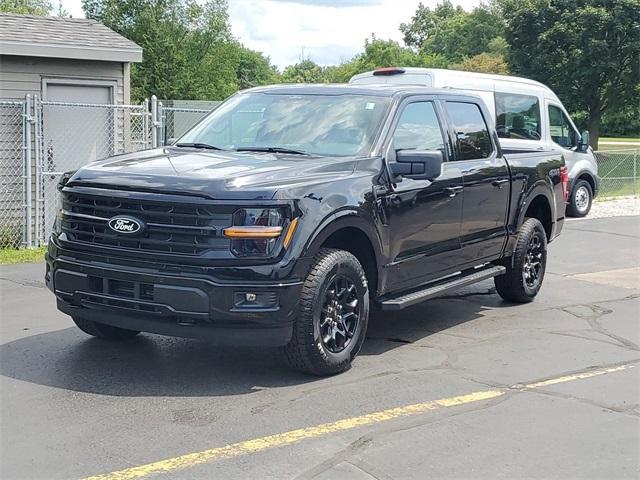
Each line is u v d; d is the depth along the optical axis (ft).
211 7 171.12
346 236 20.58
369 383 19.12
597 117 116.47
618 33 108.88
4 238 40.78
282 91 24.11
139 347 21.79
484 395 18.44
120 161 20.29
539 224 29.04
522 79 50.80
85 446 15.06
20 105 41.81
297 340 18.54
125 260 18.13
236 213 17.49
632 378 20.01
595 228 50.85
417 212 22.09
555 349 22.65
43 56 44.19
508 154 28.14
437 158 20.89
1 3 177.68
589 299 29.76
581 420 16.96
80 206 18.92
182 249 17.67
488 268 26.94
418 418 16.84
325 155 21.07
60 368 19.80
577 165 56.13
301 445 15.25
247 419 16.57
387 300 21.58
